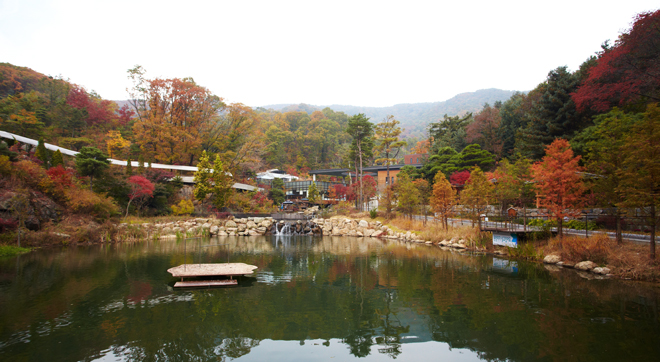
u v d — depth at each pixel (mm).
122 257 26547
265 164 104438
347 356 9914
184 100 69625
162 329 11906
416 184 50406
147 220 42625
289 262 25562
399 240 40469
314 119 166750
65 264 23359
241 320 12938
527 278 19250
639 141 17328
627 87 34875
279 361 9508
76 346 10375
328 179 101562
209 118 76375
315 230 48750
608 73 37188
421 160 85062
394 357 9781
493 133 70438
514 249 26219
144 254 28109
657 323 11984
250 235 46938
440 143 80938
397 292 16922
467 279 19469
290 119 157875
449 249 31844
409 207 45969
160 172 52594
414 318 13172
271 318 13203
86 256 26766
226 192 51875
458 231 34281
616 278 18578
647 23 32344
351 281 19328
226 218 48969
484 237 30344
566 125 43156
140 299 15492
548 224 26406
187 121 72000
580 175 23484
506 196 34406
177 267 20906
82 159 37688
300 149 129750
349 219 50875
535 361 9375
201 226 43875
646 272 17750
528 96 65750
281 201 71688
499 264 23734
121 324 12336
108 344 10562
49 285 17750
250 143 77000
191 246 34156
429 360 9547
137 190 41531
